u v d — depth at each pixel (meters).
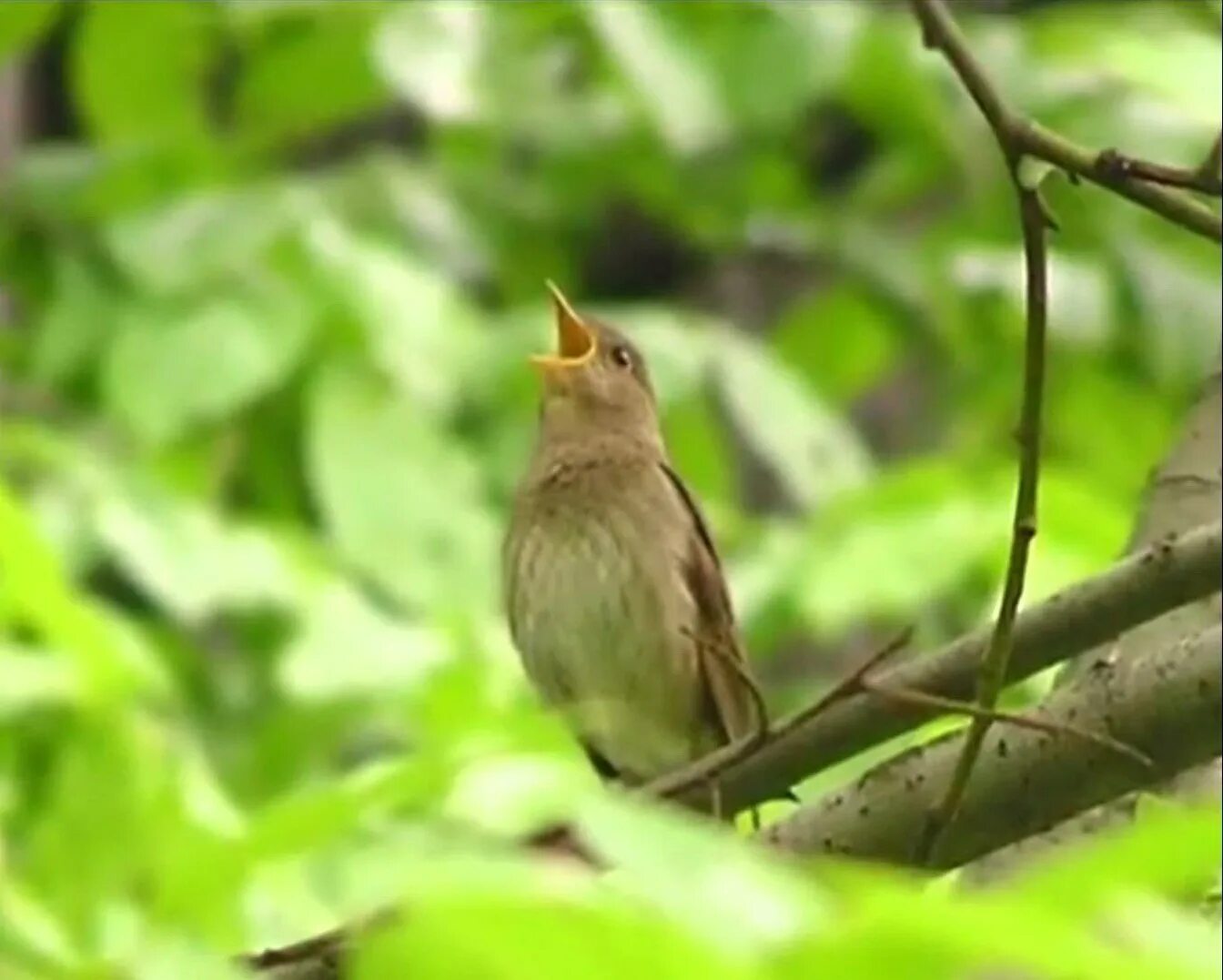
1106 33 11.45
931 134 12.12
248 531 8.75
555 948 2.44
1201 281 11.94
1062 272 11.82
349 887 3.67
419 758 3.63
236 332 9.44
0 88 12.66
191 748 6.88
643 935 2.43
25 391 10.02
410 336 9.62
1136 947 2.51
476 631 8.50
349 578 9.27
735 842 2.72
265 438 9.86
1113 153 5.46
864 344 12.75
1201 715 5.43
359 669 8.02
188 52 11.26
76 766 5.83
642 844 2.55
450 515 9.30
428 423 9.49
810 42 10.65
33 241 10.54
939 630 9.14
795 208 12.71
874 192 12.82
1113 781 5.46
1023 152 5.43
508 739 4.34
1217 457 7.19
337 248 9.73
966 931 2.44
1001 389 12.45
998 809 5.48
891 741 6.43
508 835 3.42
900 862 5.47
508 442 10.08
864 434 13.62
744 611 8.92
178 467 9.80
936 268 12.22
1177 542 5.56
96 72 11.27
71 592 6.25
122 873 5.05
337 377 9.44
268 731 8.66
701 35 10.80
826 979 2.46
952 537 8.79
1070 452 12.16
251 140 11.38
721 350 10.61
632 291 14.10
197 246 9.81
